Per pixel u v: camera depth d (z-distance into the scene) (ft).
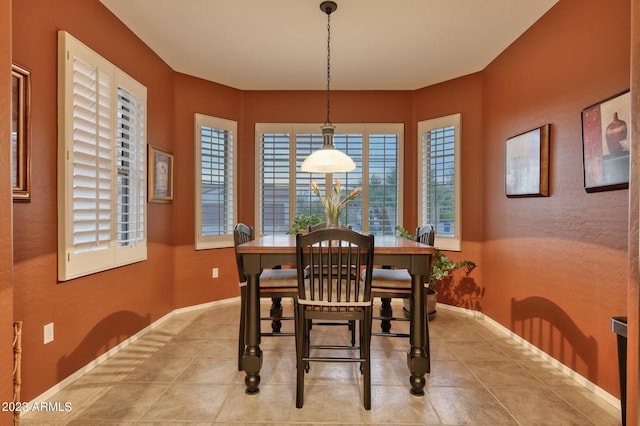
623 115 6.21
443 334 10.17
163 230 11.27
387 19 8.96
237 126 13.82
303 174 14.02
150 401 6.54
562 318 7.88
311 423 5.90
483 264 11.66
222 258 13.33
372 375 7.58
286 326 10.79
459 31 9.51
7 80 3.19
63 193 6.97
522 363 8.23
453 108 12.67
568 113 7.73
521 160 9.37
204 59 11.30
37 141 6.45
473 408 6.36
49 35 6.73
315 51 10.77
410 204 13.99
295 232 11.68
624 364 5.53
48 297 6.72
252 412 6.19
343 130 13.94
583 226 7.26
